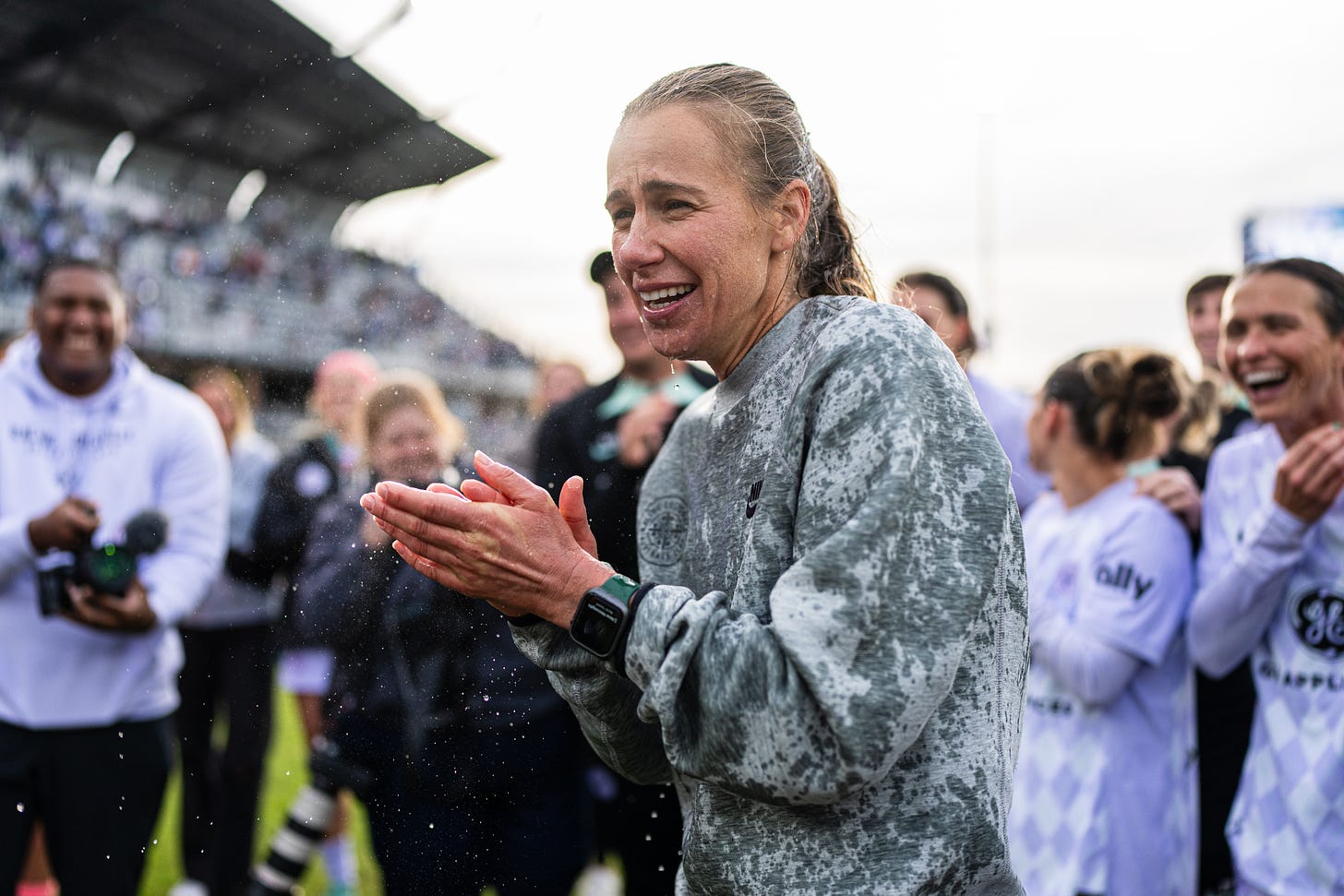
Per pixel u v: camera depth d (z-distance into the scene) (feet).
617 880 10.53
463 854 7.13
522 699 7.40
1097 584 7.55
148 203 50.96
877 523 3.23
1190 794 7.67
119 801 8.66
